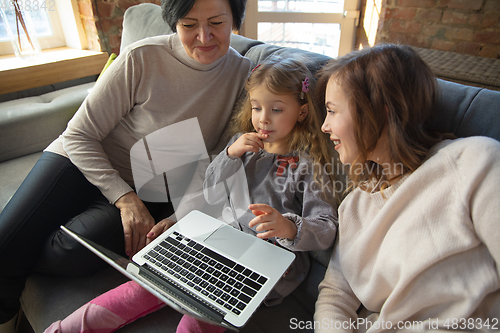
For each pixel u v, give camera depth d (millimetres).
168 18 931
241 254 783
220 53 986
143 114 1043
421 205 621
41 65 1711
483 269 565
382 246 674
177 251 800
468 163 581
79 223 913
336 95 683
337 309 723
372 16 2385
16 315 1026
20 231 932
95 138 1055
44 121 1457
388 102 625
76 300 849
